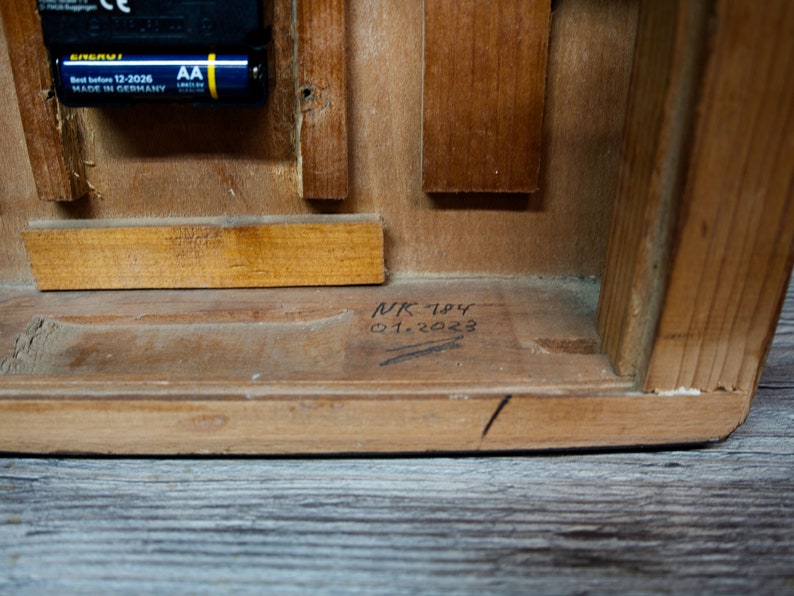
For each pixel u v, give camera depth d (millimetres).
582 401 683
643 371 680
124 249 830
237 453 714
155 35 705
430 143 786
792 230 610
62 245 826
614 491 673
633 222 657
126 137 804
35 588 567
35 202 832
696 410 690
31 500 662
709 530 628
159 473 699
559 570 586
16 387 691
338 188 804
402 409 686
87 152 810
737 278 628
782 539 619
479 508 653
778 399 804
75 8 698
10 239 849
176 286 851
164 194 833
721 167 583
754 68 550
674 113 591
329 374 702
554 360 725
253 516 644
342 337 764
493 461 717
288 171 824
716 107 562
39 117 759
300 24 734
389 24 759
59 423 693
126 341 782
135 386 693
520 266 872
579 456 721
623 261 683
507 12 735
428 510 651
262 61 729
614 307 708
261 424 694
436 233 855
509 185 806
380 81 781
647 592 565
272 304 819
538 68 755
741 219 603
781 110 563
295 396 683
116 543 613
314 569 587
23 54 737
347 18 755
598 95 788
